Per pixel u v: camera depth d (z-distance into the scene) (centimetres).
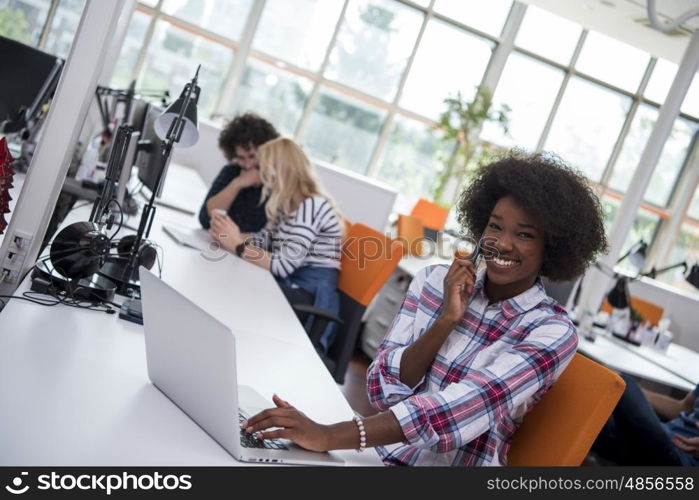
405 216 547
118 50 365
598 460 277
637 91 904
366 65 853
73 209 271
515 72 882
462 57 870
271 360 172
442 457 137
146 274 123
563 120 903
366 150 873
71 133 164
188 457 107
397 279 443
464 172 841
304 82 844
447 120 837
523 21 869
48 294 166
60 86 162
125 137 181
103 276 184
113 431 108
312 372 173
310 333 259
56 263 166
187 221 342
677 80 518
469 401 126
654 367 380
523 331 140
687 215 923
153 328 124
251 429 119
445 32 861
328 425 124
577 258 147
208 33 805
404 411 124
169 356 122
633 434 266
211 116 799
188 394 119
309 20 828
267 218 327
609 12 674
